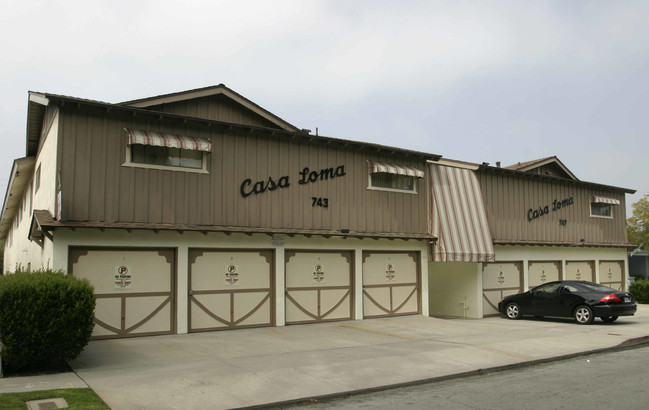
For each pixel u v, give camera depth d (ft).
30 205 63.62
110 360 34.01
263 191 49.01
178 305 44.19
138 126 43.16
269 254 50.11
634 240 137.18
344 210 54.44
